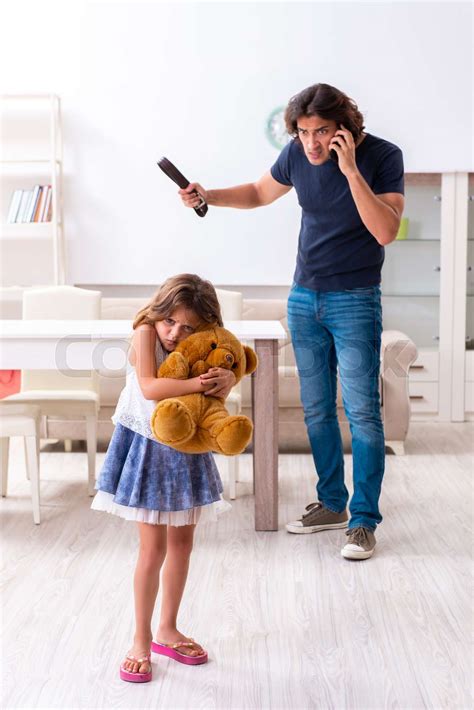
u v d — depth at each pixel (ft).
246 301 16.51
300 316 10.53
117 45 17.90
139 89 17.99
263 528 11.01
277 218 18.26
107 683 7.07
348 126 9.47
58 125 18.10
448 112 17.83
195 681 7.13
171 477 7.09
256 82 17.92
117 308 16.29
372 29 17.75
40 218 17.90
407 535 10.86
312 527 10.92
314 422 10.88
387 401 14.97
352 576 9.43
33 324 11.65
